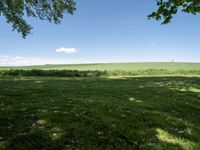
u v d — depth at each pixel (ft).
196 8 20.93
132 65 259.39
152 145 18.31
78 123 22.57
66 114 25.58
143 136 20.47
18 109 27.96
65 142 17.97
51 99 37.22
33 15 66.80
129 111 29.48
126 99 41.78
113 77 119.44
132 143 18.80
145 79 99.71
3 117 24.07
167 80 94.17
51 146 17.20
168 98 46.01
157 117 27.32
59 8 67.72
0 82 71.41
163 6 21.21
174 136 20.97
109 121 23.72
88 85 67.82
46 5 66.64
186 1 20.76
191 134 21.90
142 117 26.86
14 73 127.95
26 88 53.26
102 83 77.10
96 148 17.17
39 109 28.19
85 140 18.48
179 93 55.21
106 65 271.28
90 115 25.95
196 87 68.69
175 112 32.89
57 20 69.10
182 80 94.53
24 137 18.47
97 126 21.81
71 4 68.95
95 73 134.92
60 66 278.87
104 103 34.27
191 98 48.08
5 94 41.83
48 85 63.93
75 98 39.40
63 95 43.21
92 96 43.73
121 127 22.11
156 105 36.65
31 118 23.84
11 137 18.62
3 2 61.21
